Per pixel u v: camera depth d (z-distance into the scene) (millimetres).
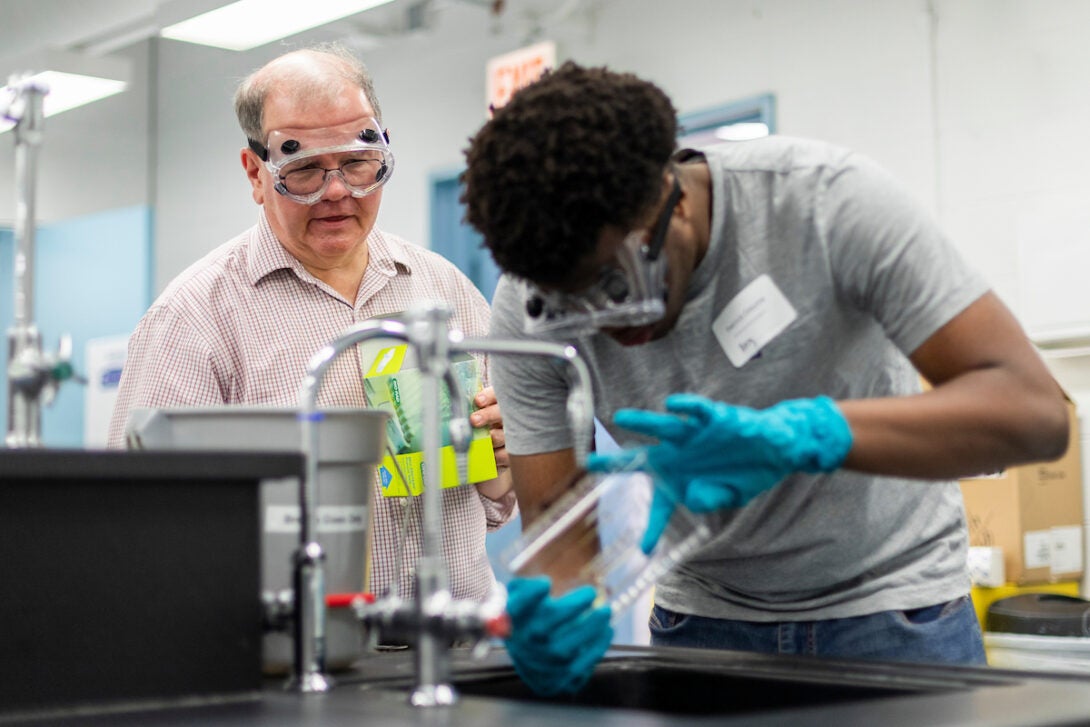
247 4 3662
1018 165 3816
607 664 1433
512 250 1226
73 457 1093
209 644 1177
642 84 1282
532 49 4953
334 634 1353
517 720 1016
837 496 1554
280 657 1321
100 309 6371
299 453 1221
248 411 1325
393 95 5727
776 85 4434
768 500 1564
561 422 1623
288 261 2232
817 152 1439
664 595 1805
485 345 1159
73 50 4961
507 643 1279
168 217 6539
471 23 5348
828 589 1636
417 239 5617
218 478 1178
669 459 1243
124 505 1139
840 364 1495
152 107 6609
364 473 1407
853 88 4223
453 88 5453
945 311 1296
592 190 1185
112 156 6488
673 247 1354
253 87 2133
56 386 1371
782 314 1448
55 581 1103
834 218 1386
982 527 3383
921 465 1243
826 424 1219
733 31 4562
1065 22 3721
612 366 1563
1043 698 1085
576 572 1299
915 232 1333
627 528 1285
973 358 1283
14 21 5367
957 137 3961
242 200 6078
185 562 1168
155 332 2164
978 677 1267
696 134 4699
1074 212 3666
